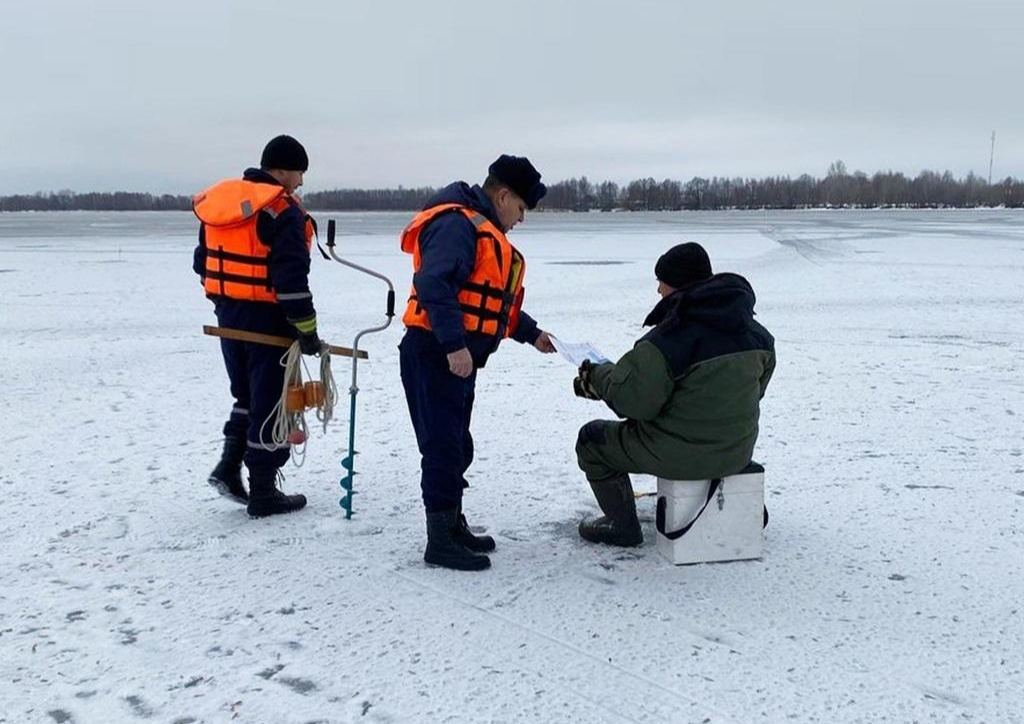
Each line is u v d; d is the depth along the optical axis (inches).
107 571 160.7
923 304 573.3
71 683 123.2
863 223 2285.9
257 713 115.8
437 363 158.4
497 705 117.3
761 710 115.8
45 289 715.4
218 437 255.0
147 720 114.3
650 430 158.1
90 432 260.4
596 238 1598.2
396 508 194.2
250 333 179.2
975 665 126.6
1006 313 526.0
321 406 187.2
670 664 127.3
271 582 155.8
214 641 134.8
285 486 209.6
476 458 231.6
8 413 284.7
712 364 150.4
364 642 134.2
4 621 141.4
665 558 164.7
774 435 250.1
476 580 156.2
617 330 468.4
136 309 582.9
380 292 697.0
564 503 197.2
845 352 391.5
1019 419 265.9
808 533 176.6
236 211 170.4
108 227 2544.3
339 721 114.0
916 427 257.4
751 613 142.8
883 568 159.5
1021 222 2327.8
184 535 178.2
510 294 163.2
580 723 113.3
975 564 160.9
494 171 162.2
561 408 287.3
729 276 155.4
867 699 118.1
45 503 197.8
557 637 135.4
